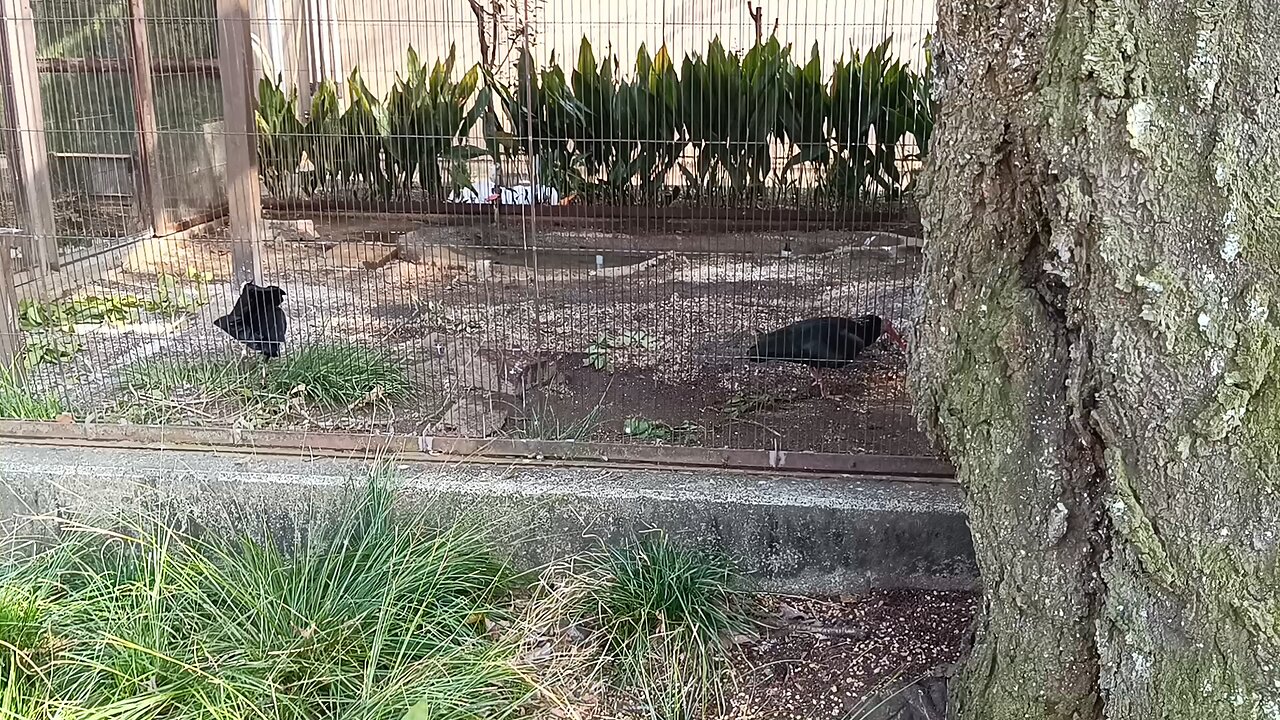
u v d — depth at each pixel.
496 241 5.85
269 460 3.08
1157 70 1.46
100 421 3.40
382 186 6.38
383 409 3.66
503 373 3.98
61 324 4.40
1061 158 1.58
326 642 2.45
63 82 5.29
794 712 2.45
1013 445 1.84
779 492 2.87
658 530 2.89
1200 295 1.49
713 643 2.62
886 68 5.68
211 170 6.43
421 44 7.67
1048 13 1.58
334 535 2.81
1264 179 1.41
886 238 5.38
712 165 5.85
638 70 5.98
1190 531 1.56
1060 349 1.76
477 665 2.43
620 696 2.52
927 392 2.03
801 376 3.89
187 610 2.52
